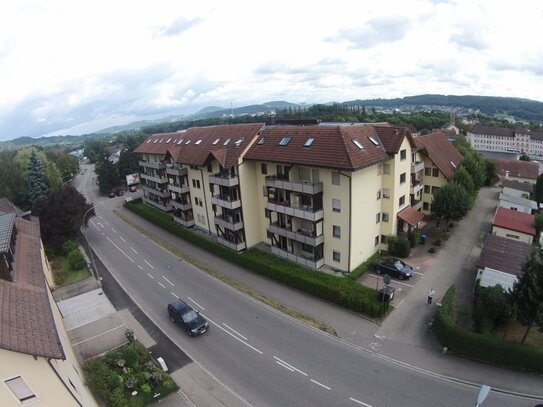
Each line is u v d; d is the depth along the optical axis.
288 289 32.56
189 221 50.62
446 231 39.88
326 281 30.80
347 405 19.81
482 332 22.67
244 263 37.41
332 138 31.61
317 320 27.58
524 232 36.66
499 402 19.20
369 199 33.28
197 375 22.98
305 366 23.02
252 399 20.78
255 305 30.50
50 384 15.02
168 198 57.97
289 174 34.28
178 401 20.92
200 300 32.12
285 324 27.56
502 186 55.88
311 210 32.59
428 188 45.25
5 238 21.17
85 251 46.34
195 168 45.75
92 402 19.75
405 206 38.31
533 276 20.28
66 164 109.50
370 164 30.42
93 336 27.98
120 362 23.08
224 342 26.06
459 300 27.86
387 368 22.22
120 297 33.81
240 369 23.23
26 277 20.83
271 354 24.41
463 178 43.31
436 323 24.53
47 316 17.25
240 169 37.84
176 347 25.95
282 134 36.47
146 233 51.88
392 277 31.98
